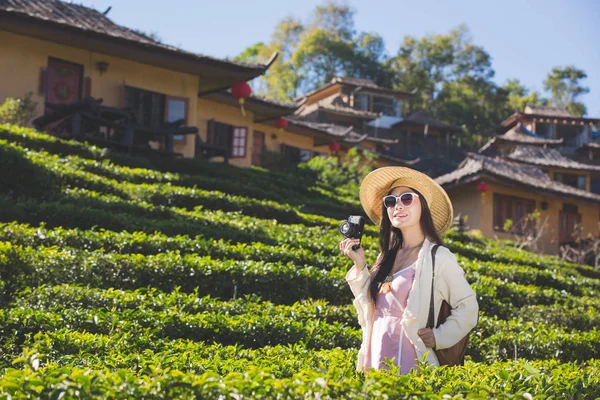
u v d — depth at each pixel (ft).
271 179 65.72
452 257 12.66
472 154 107.55
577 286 46.98
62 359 15.19
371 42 243.19
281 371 13.10
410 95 189.57
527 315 31.14
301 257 33.68
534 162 140.15
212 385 9.15
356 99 185.47
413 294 12.47
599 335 25.18
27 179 40.34
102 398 8.93
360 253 13.32
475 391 10.13
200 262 28.43
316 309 24.45
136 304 22.15
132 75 67.62
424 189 13.67
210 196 46.52
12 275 24.40
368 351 12.91
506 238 101.71
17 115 56.70
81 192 40.78
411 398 9.29
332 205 61.57
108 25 68.03
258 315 23.02
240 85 71.31
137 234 31.89
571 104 277.03
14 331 18.34
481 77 246.06
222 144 85.66
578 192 107.86
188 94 70.95
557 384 11.55
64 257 25.81
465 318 12.39
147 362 13.39
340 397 9.19
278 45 235.40
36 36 61.31
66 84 63.98
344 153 119.75
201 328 20.51
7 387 9.04
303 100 179.11
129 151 58.75
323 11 241.76
